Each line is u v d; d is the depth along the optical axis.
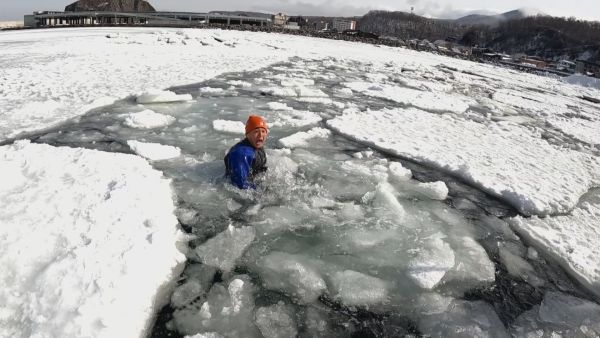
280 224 3.57
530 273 3.22
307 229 3.52
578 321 2.73
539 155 5.93
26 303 2.22
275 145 5.52
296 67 13.74
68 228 2.86
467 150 5.82
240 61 13.87
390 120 7.20
